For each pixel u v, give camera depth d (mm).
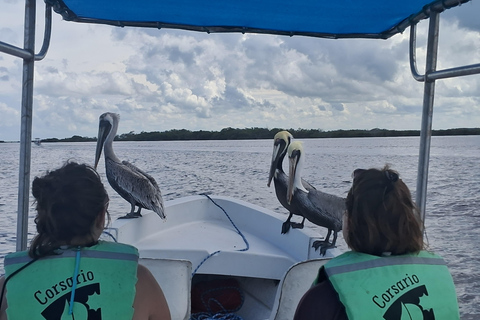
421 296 1521
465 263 9828
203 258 3559
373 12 3086
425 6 2787
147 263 2332
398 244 1584
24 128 2590
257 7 3062
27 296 1499
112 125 4180
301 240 3568
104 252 1614
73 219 1574
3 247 10055
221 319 3125
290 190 3516
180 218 4531
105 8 3113
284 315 2285
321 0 2889
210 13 3227
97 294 1522
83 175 1628
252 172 28812
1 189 20047
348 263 1587
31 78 2582
